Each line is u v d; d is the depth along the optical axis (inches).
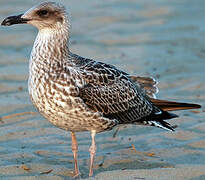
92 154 453.4
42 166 472.7
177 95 627.2
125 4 960.3
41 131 542.9
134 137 532.7
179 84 660.1
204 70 703.1
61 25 450.0
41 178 442.9
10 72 690.2
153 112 505.7
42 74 434.0
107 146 515.5
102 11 917.2
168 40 807.7
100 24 864.9
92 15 897.5
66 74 434.9
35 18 450.0
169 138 526.6
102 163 482.0
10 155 492.7
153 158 487.5
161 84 658.8
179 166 460.1
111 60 727.1
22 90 641.0
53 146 514.6
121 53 754.8
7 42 791.7
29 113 581.9
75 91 433.7
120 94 473.4
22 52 759.7
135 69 696.4
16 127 550.3
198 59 738.2
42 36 449.1
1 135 531.8
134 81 511.8
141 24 870.4
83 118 441.4
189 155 490.9
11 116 574.6
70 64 443.2
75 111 434.9
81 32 832.3
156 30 847.1
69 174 460.1
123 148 510.3
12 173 456.1
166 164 473.7
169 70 700.7
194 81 667.4
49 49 441.1
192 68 708.7
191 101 609.6
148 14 912.9
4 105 598.2
